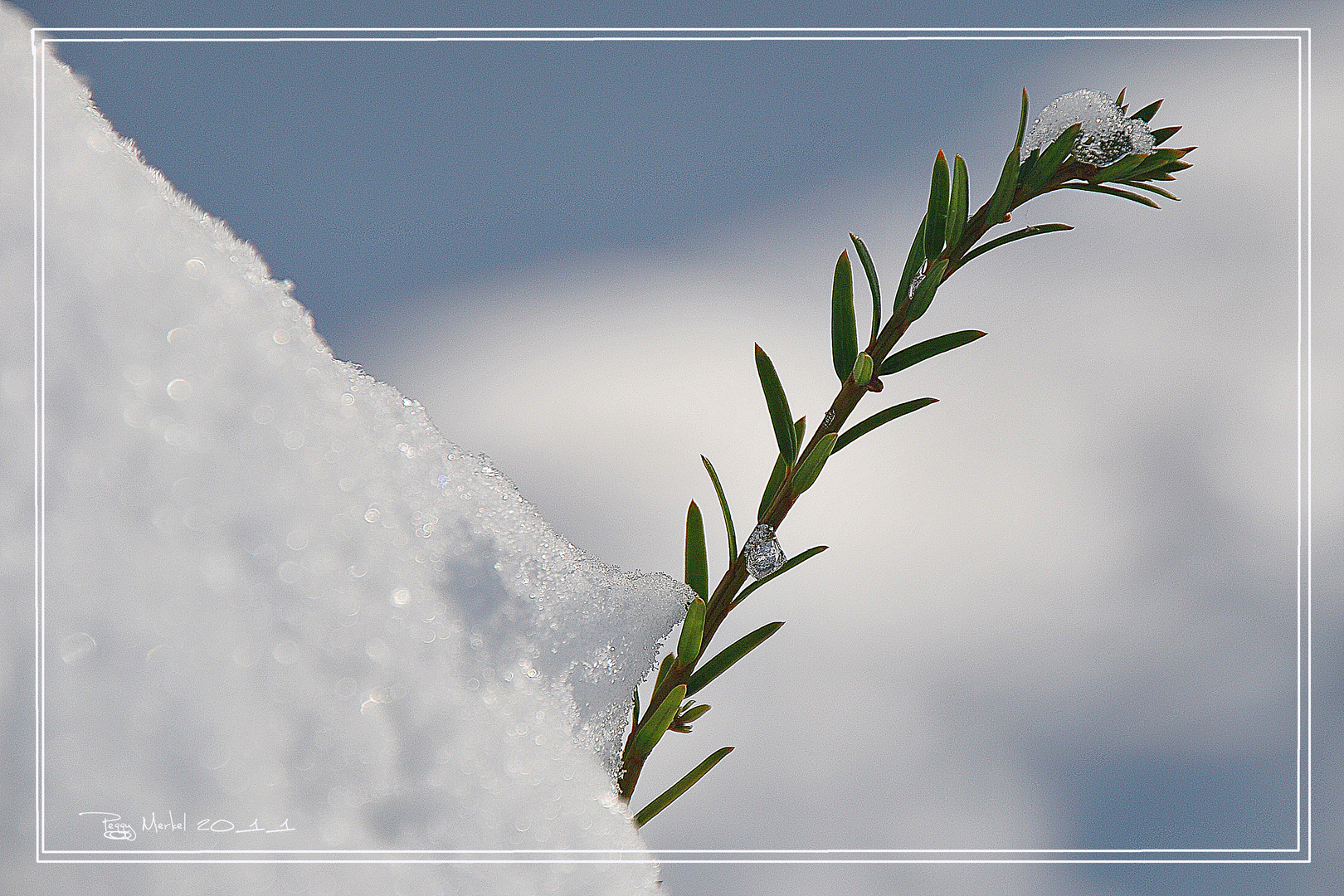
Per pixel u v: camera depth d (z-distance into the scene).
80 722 0.36
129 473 0.41
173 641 0.39
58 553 0.38
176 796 0.36
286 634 0.42
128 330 0.44
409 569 0.52
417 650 0.48
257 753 0.38
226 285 0.52
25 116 0.47
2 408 0.40
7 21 0.51
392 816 0.41
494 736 0.47
